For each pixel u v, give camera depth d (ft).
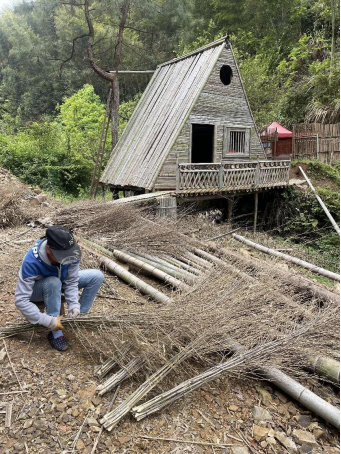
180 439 8.18
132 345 9.95
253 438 8.55
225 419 8.98
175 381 9.66
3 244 19.35
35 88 116.57
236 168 37.17
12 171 48.80
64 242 8.84
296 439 8.71
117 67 53.16
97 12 52.31
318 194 42.29
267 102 64.23
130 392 9.20
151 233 20.71
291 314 12.85
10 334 10.69
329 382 10.62
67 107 73.97
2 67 137.90
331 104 60.49
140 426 8.39
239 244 26.37
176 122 36.04
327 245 38.09
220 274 14.78
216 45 38.52
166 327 10.03
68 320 10.14
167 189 35.17
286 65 72.23
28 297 9.29
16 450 7.45
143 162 36.63
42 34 120.57
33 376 9.36
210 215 38.24
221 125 39.14
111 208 23.75
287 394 10.21
